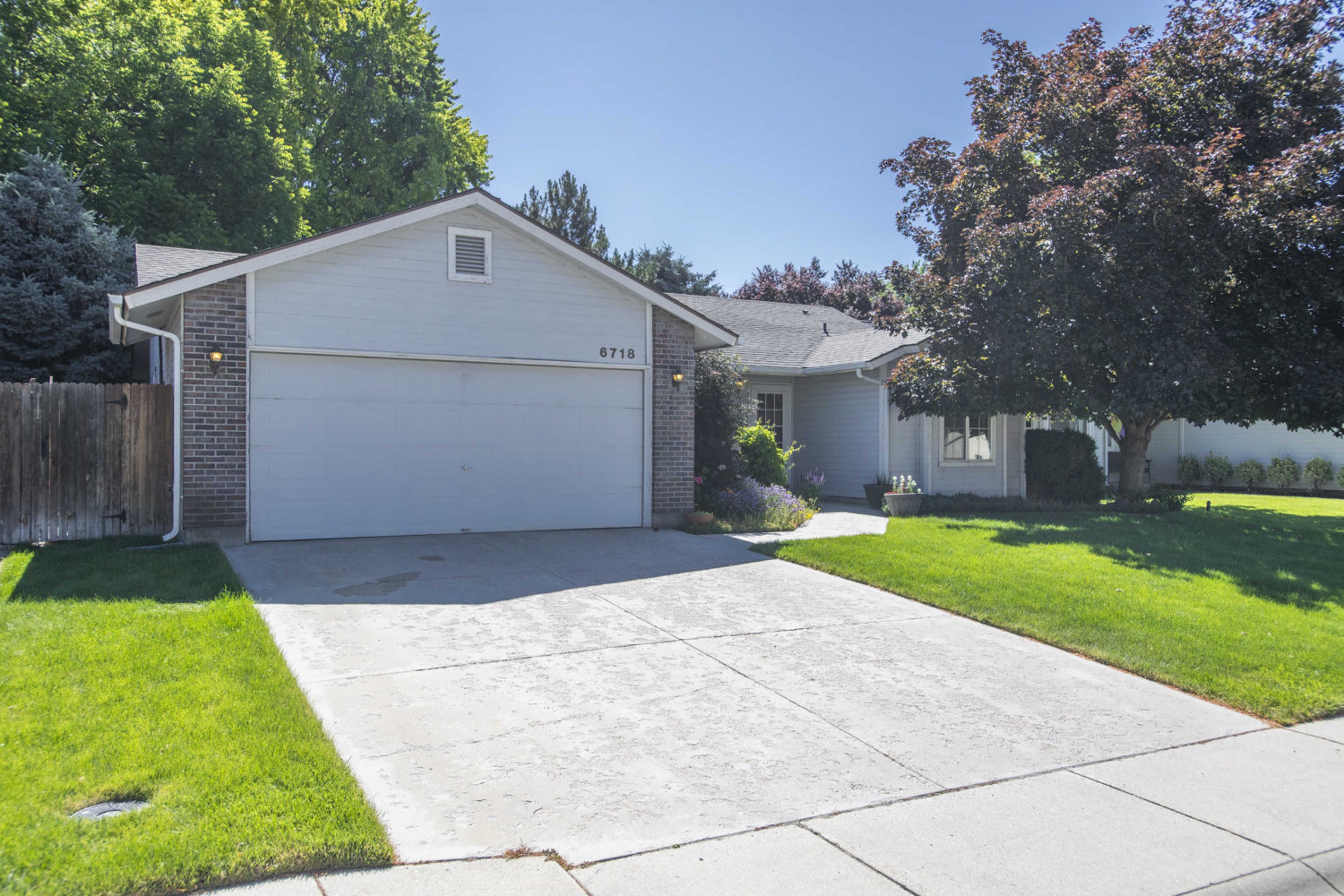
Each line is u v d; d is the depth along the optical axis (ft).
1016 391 48.78
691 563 32.86
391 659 20.01
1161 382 40.88
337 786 13.04
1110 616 24.94
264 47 88.17
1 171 67.72
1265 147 43.91
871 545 35.76
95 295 57.88
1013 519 46.73
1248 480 79.36
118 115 76.64
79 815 11.83
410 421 37.29
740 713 17.44
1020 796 14.11
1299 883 11.68
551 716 16.93
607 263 40.14
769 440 52.39
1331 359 41.78
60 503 34.73
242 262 33.27
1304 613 25.75
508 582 28.55
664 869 11.47
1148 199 38.91
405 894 10.64
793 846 12.21
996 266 42.37
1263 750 16.39
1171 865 11.99
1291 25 44.14
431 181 106.63
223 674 17.47
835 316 79.51
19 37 73.46
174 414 34.63
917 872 11.59
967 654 21.99
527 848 11.89
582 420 41.04
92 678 16.81
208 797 12.36
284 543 34.45
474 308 38.19
